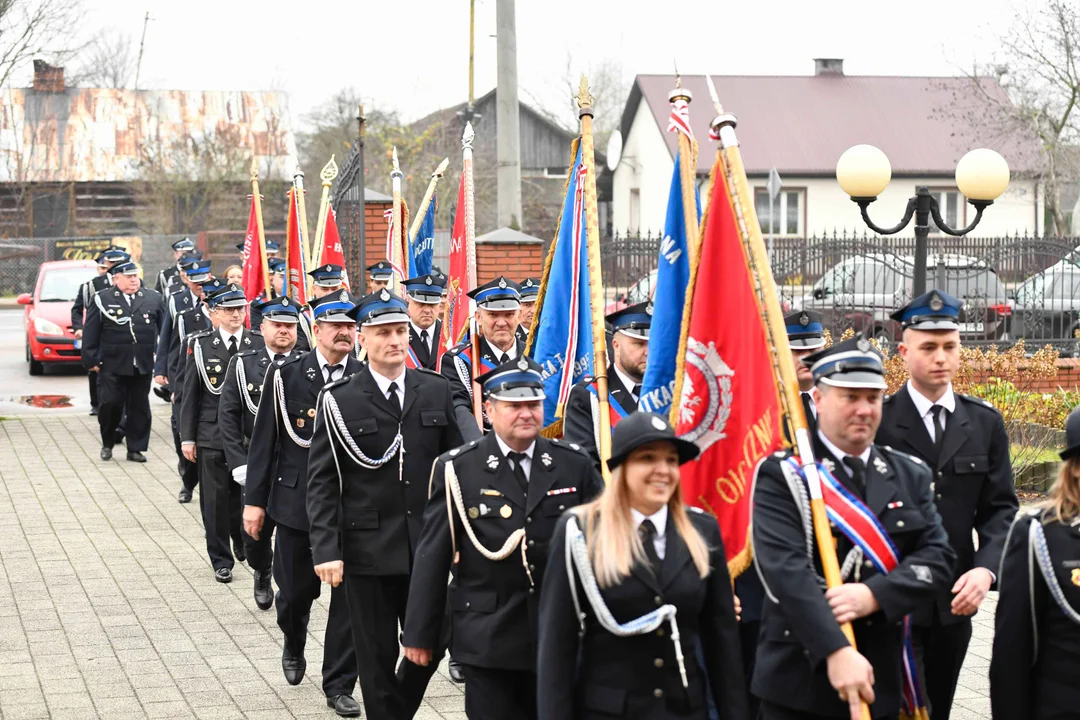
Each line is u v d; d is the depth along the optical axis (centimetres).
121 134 4881
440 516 571
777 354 502
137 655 816
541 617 458
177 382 1313
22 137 4806
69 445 1641
